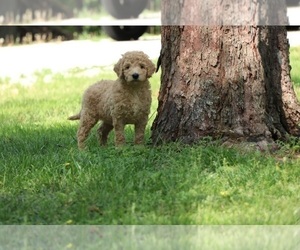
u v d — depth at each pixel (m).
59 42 25.14
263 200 6.98
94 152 9.08
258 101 9.04
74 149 9.36
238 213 6.60
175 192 7.27
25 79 19.20
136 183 7.52
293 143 9.16
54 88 17.38
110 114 9.38
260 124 9.01
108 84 9.59
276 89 9.55
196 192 7.23
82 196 7.25
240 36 9.03
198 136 9.02
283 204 6.83
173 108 9.23
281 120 9.56
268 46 9.50
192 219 6.43
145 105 9.26
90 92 9.66
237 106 9.02
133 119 9.28
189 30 9.13
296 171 7.91
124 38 23.67
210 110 9.04
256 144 8.86
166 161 8.36
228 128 9.02
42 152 9.63
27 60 21.84
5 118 13.38
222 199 7.06
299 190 7.35
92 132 10.59
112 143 10.08
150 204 6.90
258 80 9.06
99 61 20.91
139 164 8.23
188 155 8.37
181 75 9.20
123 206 6.91
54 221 6.61
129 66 9.03
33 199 7.27
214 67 9.05
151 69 9.14
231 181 7.60
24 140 10.60
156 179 7.56
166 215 6.63
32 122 12.74
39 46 24.50
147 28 25.64
